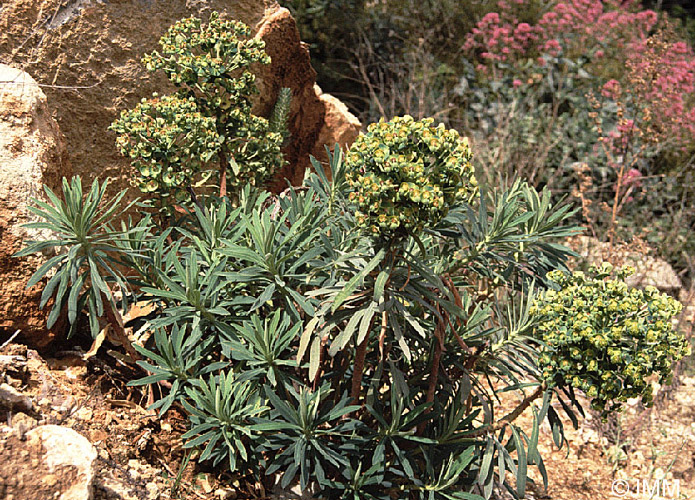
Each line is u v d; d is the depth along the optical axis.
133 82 3.33
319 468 2.21
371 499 2.32
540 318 2.46
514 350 2.69
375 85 6.73
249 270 2.27
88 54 3.18
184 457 2.45
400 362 2.67
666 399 4.09
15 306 2.34
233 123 2.96
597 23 7.18
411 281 2.14
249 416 2.29
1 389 2.06
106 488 2.07
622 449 3.70
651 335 2.11
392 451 2.55
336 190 2.64
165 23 3.42
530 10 7.76
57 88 3.11
